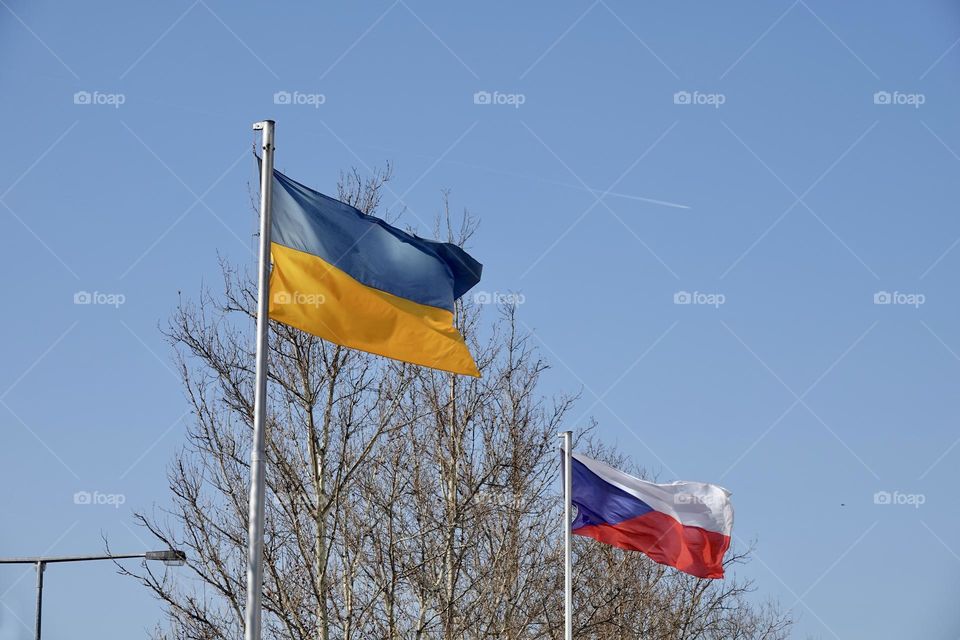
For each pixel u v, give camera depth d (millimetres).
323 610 24672
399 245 18812
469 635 28234
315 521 25297
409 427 29156
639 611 39156
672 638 40875
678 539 30953
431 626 27547
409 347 18359
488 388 31078
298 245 18109
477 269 19422
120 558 24359
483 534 29984
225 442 25625
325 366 26688
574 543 37375
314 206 18406
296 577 25094
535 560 31422
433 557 26344
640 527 31016
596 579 38469
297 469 26234
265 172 17641
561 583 32438
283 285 17844
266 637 24969
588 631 32812
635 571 39469
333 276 18141
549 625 31047
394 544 25625
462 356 18641
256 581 16344
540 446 31047
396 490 27047
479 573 29359
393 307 18422
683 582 43938
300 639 24406
